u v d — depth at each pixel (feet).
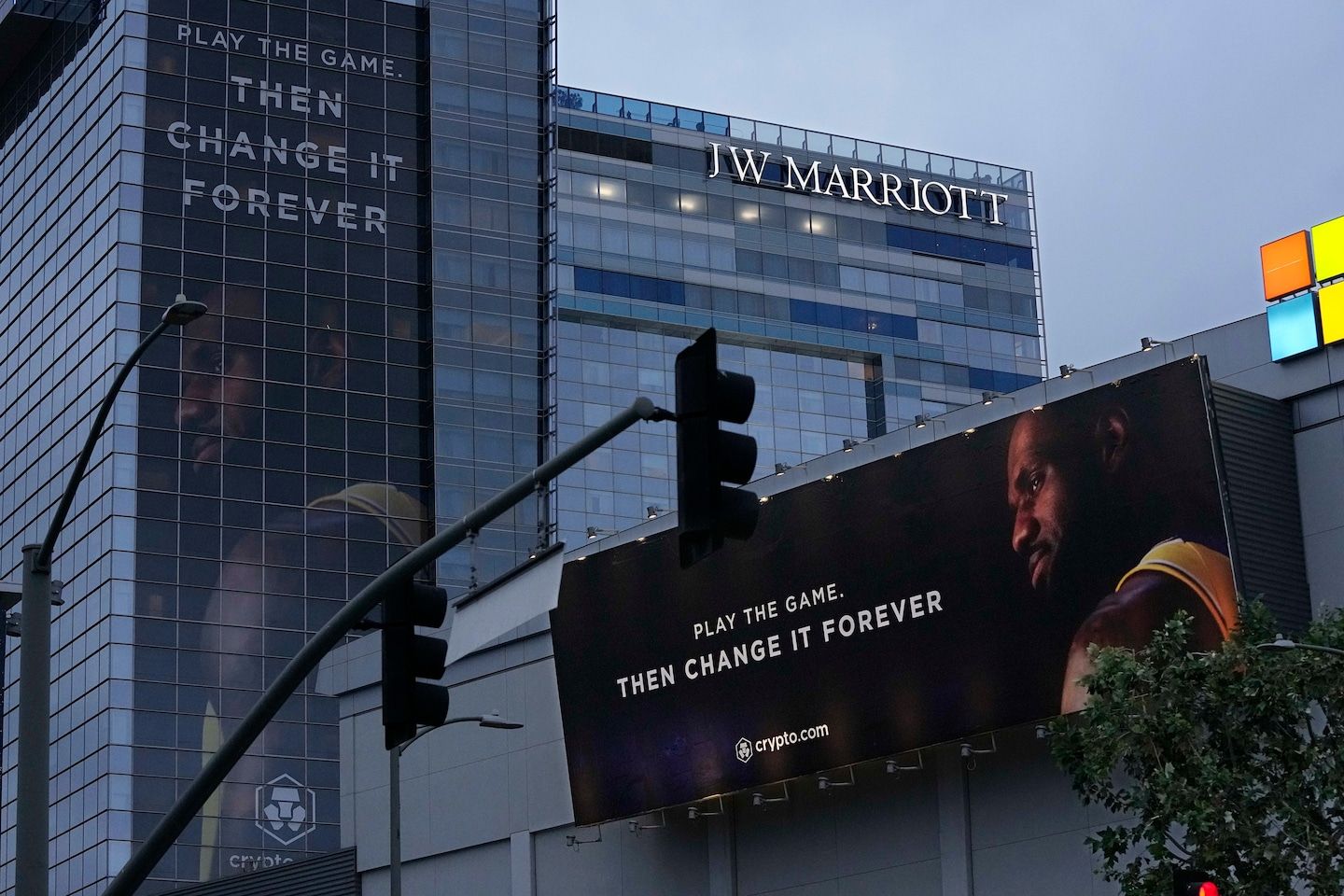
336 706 387.34
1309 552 154.10
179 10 412.57
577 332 454.40
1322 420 155.02
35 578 83.51
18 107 457.27
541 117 437.17
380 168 420.77
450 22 433.48
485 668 209.97
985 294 510.99
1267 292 159.43
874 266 498.28
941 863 166.50
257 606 387.14
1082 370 164.55
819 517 174.09
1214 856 108.37
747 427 467.52
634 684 188.24
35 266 433.89
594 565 193.26
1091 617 153.38
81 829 370.53
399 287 416.67
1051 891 158.40
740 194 486.79
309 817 377.50
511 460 414.82
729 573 180.96
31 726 81.61
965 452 163.84
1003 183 526.16
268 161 411.75
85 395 397.80
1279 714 111.96
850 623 170.71
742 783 178.40
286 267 407.64
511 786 204.54
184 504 387.75
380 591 65.57
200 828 368.07
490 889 204.33
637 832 191.62
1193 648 146.92
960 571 162.81
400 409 410.31
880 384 488.44
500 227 426.51
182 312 79.71
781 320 480.64
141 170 401.08
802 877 177.78
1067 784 159.12
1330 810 111.75
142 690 373.61
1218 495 147.13
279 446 398.21
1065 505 155.94
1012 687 158.40
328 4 424.87
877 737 167.73
